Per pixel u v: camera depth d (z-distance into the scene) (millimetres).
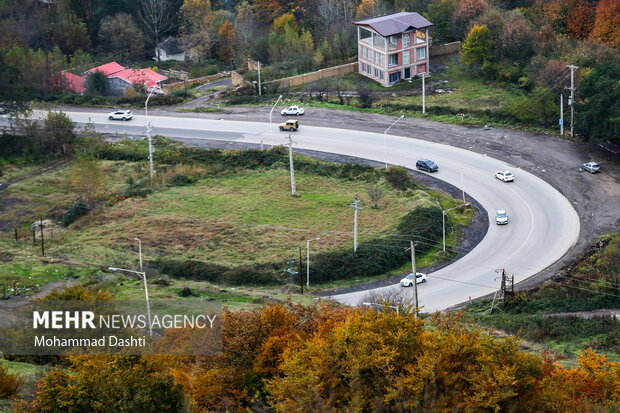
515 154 101250
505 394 33562
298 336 40625
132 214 90438
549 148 101812
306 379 34562
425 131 109125
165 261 78938
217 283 75812
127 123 117812
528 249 82625
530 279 76750
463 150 103375
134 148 108562
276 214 89938
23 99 112250
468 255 82188
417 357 37000
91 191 95375
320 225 87125
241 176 100000
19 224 88812
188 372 40219
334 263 79062
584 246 82250
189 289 70312
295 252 81375
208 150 106625
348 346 37719
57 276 74562
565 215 88438
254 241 83938
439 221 87125
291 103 121438
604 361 39094
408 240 82812
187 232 86062
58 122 107938
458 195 93938
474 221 88688
